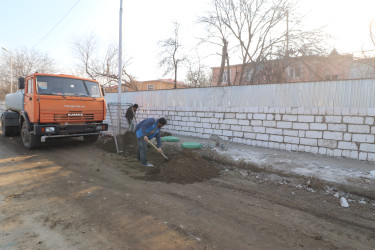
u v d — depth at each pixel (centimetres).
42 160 652
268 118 752
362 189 429
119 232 296
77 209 360
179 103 1037
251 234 297
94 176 523
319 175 491
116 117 882
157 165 606
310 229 314
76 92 794
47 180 492
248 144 807
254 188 467
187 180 497
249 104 806
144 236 288
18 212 347
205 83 1902
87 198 403
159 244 271
